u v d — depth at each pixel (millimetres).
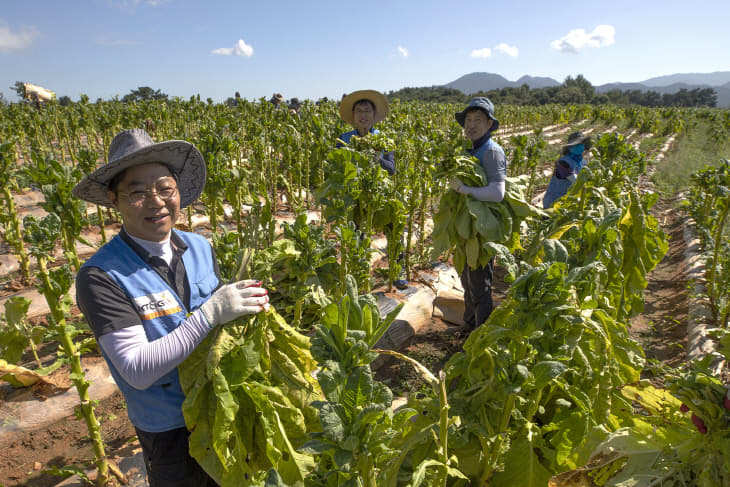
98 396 3451
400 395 3568
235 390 1672
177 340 1505
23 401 3252
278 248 1973
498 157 3641
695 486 1844
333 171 4023
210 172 5234
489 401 2121
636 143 24516
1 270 5219
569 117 39375
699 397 1814
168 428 1724
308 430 1857
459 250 3932
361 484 1285
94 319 1537
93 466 2768
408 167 5840
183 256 1921
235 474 1628
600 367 2119
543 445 2221
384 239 6973
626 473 1979
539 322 1704
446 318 4895
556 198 5996
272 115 11852
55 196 3156
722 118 36406
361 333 1215
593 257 2258
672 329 4941
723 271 4895
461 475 1656
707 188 6949
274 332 1848
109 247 1702
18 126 11047
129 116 12250
